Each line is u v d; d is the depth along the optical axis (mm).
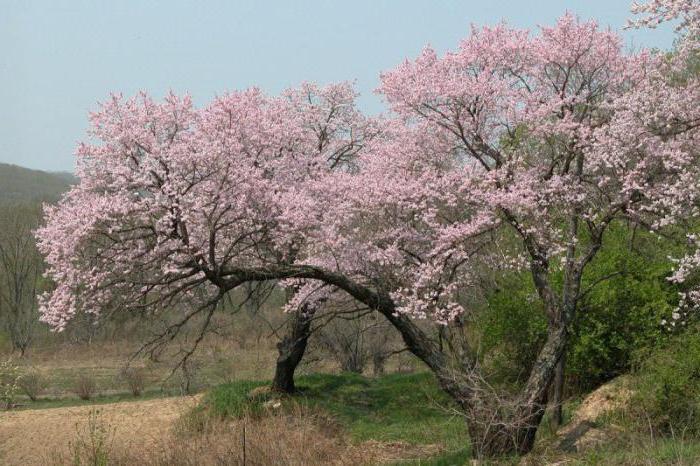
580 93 13656
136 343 33750
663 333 13398
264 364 27688
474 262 14922
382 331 24109
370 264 14234
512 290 16875
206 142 13203
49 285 27172
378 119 20047
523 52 13617
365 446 14773
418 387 19578
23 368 29578
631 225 14633
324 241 14234
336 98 20250
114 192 13328
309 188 15914
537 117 13180
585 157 12203
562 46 13211
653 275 14039
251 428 13156
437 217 14164
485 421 11047
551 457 10742
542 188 12750
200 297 14359
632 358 13570
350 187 14797
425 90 13320
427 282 12953
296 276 12578
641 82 12727
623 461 9047
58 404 25703
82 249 12383
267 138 15773
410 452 14188
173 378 27719
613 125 11492
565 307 11938
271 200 14156
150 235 11938
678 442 9453
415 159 14906
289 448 12594
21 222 39281
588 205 12852
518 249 14703
